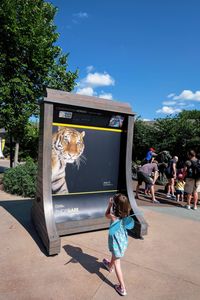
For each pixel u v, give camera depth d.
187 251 4.52
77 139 4.91
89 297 3.07
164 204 8.48
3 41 10.47
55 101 4.38
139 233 4.98
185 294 3.27
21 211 6.15
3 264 3.69
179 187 9.09
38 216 4.71
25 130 12.24
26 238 4.55
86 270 3.64
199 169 7.76
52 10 12.27
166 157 13.79
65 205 4.82
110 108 4.98
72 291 3.17
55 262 3.81
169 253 4.40
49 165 4.45
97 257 4.03
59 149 4.71
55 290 3.17
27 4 10.72
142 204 8.25
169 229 5.65
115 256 3.23
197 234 5.43
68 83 12.59
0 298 2.98
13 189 7.99
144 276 3.62
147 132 17.67
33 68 11.25
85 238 4.73
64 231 4.69
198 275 3.74
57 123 4.66
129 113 5.25
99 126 5.12
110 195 5.37
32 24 10.62
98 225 5.04
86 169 5.05
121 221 3.31
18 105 10.98
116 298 3.09
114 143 5.36
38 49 10.73
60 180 4.77
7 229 4.93
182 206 8.30
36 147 15.77
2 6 9.94
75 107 4.69
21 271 3.54
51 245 3.94
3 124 11.11
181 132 16.02
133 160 18.69
